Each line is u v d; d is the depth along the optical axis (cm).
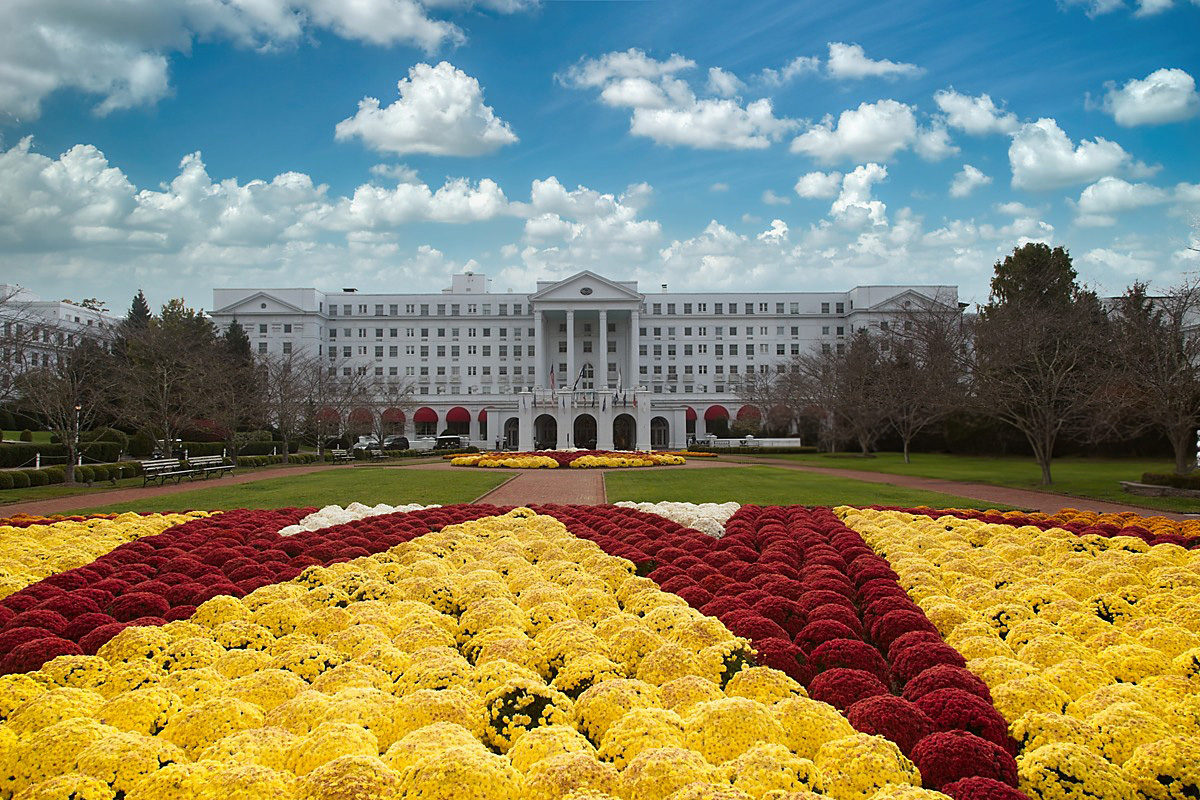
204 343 7975
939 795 578
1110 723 720
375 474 4494
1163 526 1822
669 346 13225
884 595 1183
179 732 714
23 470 3822
